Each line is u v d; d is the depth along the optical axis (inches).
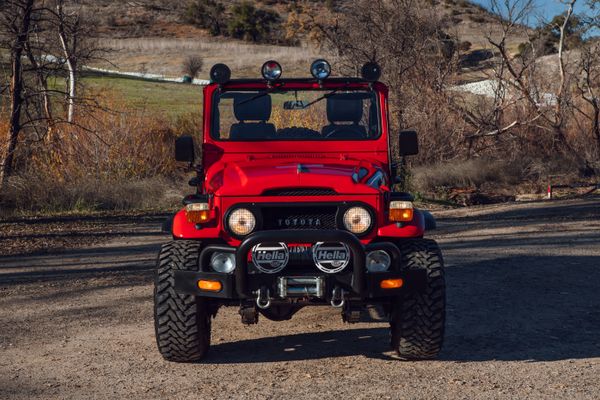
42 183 737.6
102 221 639.1
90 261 444.5
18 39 767.1
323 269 211.9
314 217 221.3
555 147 1027.3
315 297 215.5
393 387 207.9
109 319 295.1
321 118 264.1
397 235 219.0
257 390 207.5
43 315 303.9
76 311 310.0
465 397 198.4
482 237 515.2
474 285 351.9
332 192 220.1
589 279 358.9
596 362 229.0
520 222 592.1
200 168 267.4
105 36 3553.2
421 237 232.1
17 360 241.1
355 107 263.4
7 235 555.8
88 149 837.2
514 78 1051.3
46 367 232.7
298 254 214.4
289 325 283.9
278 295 212.8
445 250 461.4
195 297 223.1
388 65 1023.6
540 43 1118.4
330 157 261.0
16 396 205.3
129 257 457.1
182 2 4500.5
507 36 1067.9
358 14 1071.6
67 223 625.3
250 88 264.1
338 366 229.9
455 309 304.8
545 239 494.0
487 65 1179.9
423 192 845.2
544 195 836.6
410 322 222.7
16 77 780.6
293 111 264.8
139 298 333.1
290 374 222.4
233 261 216.5
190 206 222.1
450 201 815.1
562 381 210.5
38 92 802.8
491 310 301.9
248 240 207.8
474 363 230.4
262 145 262.5
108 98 940.0
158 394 205.5
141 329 278.7
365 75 260.7
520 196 839.1
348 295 213.0
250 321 227.1
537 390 203.2
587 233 516.4
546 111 1027.3
